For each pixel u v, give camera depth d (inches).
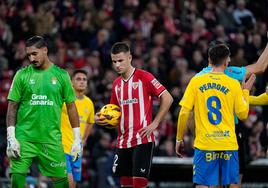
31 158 1247.5
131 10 2620.6
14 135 1242.0
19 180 1236.5
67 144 1477.6
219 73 1255.5
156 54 2393.0
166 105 1314.0
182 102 1250.0
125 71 1314.0
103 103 2146.9
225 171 1246.3
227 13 2726.4
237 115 1256.2
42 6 2477.9
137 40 2472.9
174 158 1909.4
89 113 1566.2
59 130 1264.8
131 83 1317.7
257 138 2170.3
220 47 1257.4
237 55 2346.2
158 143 2079.2
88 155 2081.7
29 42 1245.7
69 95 1268.5
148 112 1317.7
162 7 2674.7
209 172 1245.7
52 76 1255.5
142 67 2333.9
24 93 1250.0
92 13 2539.4
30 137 1247.5
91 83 2201.0
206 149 1242.0
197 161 1250.6
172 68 2383.1
